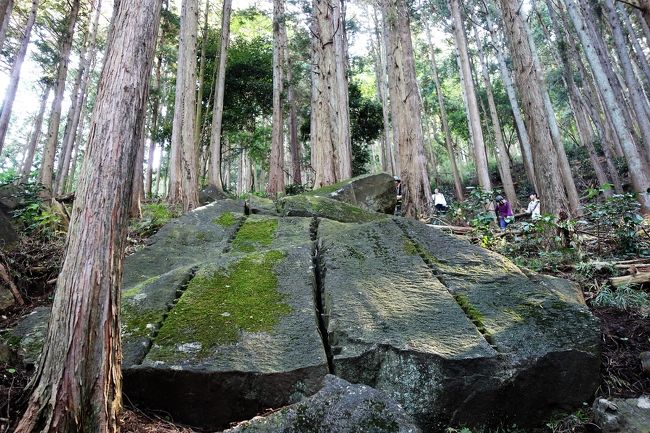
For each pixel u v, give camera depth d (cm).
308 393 294
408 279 394
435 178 2591
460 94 3123
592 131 2581
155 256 500
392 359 305
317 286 413
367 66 2975
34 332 355
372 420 219
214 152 1508
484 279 395
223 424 295
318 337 330
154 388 295
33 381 234
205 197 1298
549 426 300
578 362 311
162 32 1956
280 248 463
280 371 297
